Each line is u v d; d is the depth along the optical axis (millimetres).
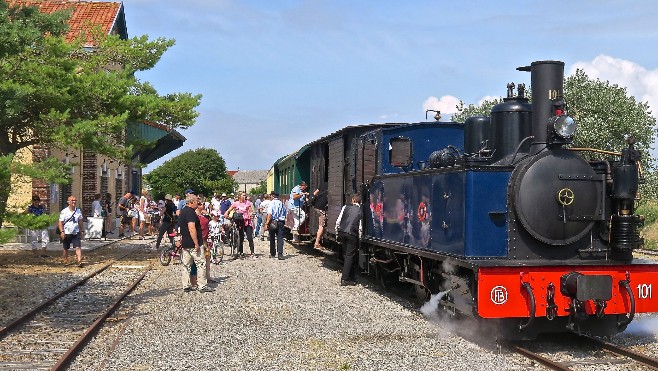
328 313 10688
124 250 21938
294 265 17766
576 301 8039
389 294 12711
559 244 8305
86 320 10211
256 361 7684
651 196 28641
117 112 17766
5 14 10484
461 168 8750
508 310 7984
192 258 13211
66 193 25859
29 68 16016
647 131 28922
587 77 29922
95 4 30031
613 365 7426
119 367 7406
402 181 11219
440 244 9461
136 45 19953
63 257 17594
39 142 17031
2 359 7770
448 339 8828
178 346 8398
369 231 13422
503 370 7270
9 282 14094
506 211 8539
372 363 7590
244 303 11664
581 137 27609
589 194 8344
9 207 9820
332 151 16922
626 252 8477
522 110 9141
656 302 8391
